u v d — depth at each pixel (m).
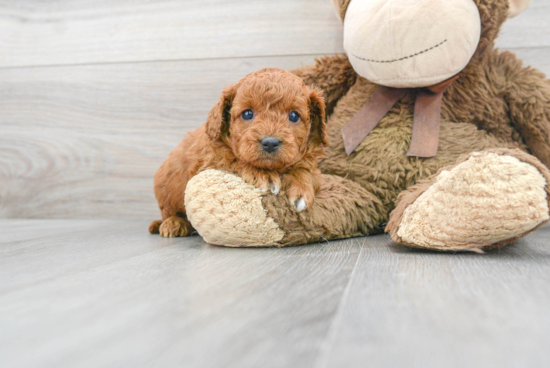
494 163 1.13
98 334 0.63
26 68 2.46
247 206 1.32
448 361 0.54
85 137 2.43
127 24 2.36
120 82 2.38
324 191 1.54
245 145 1.28
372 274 0.97
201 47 2.29
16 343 0.60
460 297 0.79
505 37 2.05
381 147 1.66
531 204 1.10
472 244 1.21
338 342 0.60
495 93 1.72
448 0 1.43
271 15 2.22
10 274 1.00
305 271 1.01
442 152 1.63
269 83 1.30
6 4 2.47
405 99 1.72
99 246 1.43
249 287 0.87
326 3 2.17
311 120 1.43
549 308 0.73
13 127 2.49
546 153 1.71
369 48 1.51
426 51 1.46
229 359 0.54
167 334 0.62
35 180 2.48
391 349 0.57
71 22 2.42
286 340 0.60
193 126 2.32
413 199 1.32
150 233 1.79
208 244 1.46
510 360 0.54
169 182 1.68
